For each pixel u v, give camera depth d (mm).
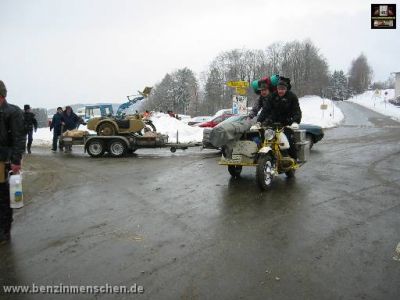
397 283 3588
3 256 4418
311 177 8664
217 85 95062
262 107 8805
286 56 100500
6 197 4910
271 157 7566
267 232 5000
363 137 19281
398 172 9102
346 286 3541
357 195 6883
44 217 5961
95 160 12727
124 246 4621
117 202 6770
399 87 93188
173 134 20297
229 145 7773
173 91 101312
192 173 9516
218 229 5156
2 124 4738
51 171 10477
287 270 3881
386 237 4762
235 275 3791
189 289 3541
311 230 5047
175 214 5914
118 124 13953
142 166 10992
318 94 104375
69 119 16406
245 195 7027
